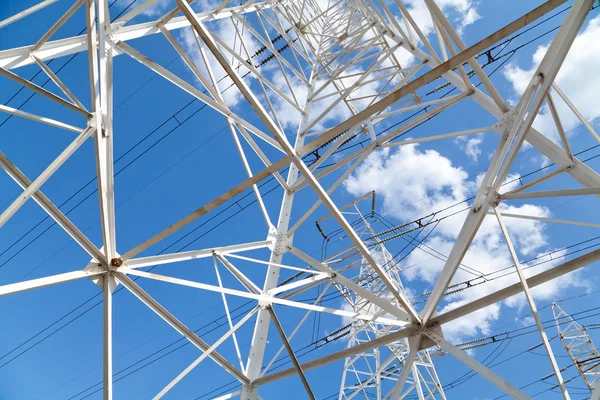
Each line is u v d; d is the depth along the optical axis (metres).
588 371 18.14
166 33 8.61
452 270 6.37
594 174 6.31
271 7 15.98
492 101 8.30
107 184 6.00
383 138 9.87
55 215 5.52
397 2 9.18
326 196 5.96
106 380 5.21
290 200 9.83
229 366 7.27
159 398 6.09
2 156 5.32
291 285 8.13
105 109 6.07
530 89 6.12
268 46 13.30
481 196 6.66
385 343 6.80
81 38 7.07
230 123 9.18
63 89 6.40
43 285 5.05
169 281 6.45
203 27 4.71
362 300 17.72
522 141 5.85
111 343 5.50
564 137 6.62
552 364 5.03
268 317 8.20
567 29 5.57
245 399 7.22
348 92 11.83
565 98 7.76
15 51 6.12
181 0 4.59
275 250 8.82
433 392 16.86
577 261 5.58
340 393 17.23
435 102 9.95
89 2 5.34
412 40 11.70
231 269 7.88
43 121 5.55
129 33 7.91
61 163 5.06
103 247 5.92
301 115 12.63
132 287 6.29
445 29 6.86
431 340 6.55
